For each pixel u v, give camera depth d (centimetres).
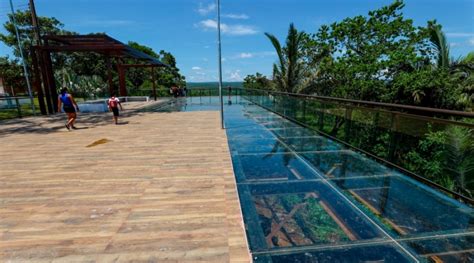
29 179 367
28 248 209
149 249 204
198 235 222
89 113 1188
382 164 393
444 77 821
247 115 1003
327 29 1225
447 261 178
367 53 1080
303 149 489
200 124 819
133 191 318
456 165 330
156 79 3581
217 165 412
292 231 218
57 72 2969
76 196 307
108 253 200
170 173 380
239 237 219
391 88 880
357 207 258
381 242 200
